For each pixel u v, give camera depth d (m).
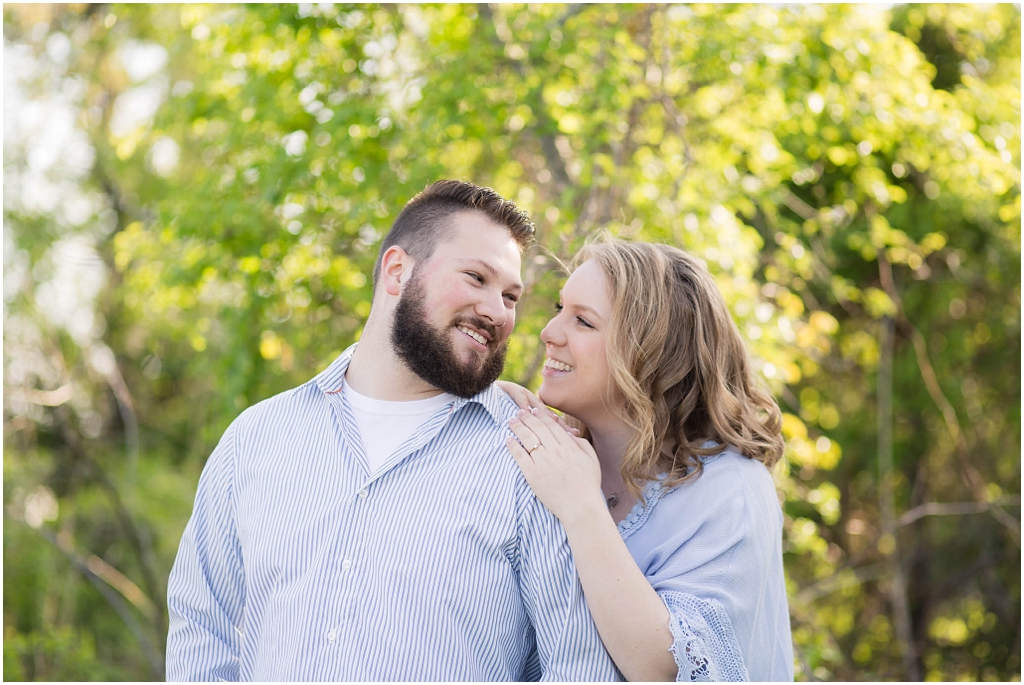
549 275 3.58
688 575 1.88
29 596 7.10
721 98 4.50
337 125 3.98
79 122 7.05
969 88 4.83
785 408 6.55
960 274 6.54
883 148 4.65
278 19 4.21
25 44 6.59
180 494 8.33
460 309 1.90
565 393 2.15
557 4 4.22
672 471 2.07
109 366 7.48
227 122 4.73
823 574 6.47
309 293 4.48
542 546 1.81
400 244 2.00
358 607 1.77
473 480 1.86
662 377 2.10
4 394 6.36
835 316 6.92
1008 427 7.03
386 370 1.98
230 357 4.50
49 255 6.75
